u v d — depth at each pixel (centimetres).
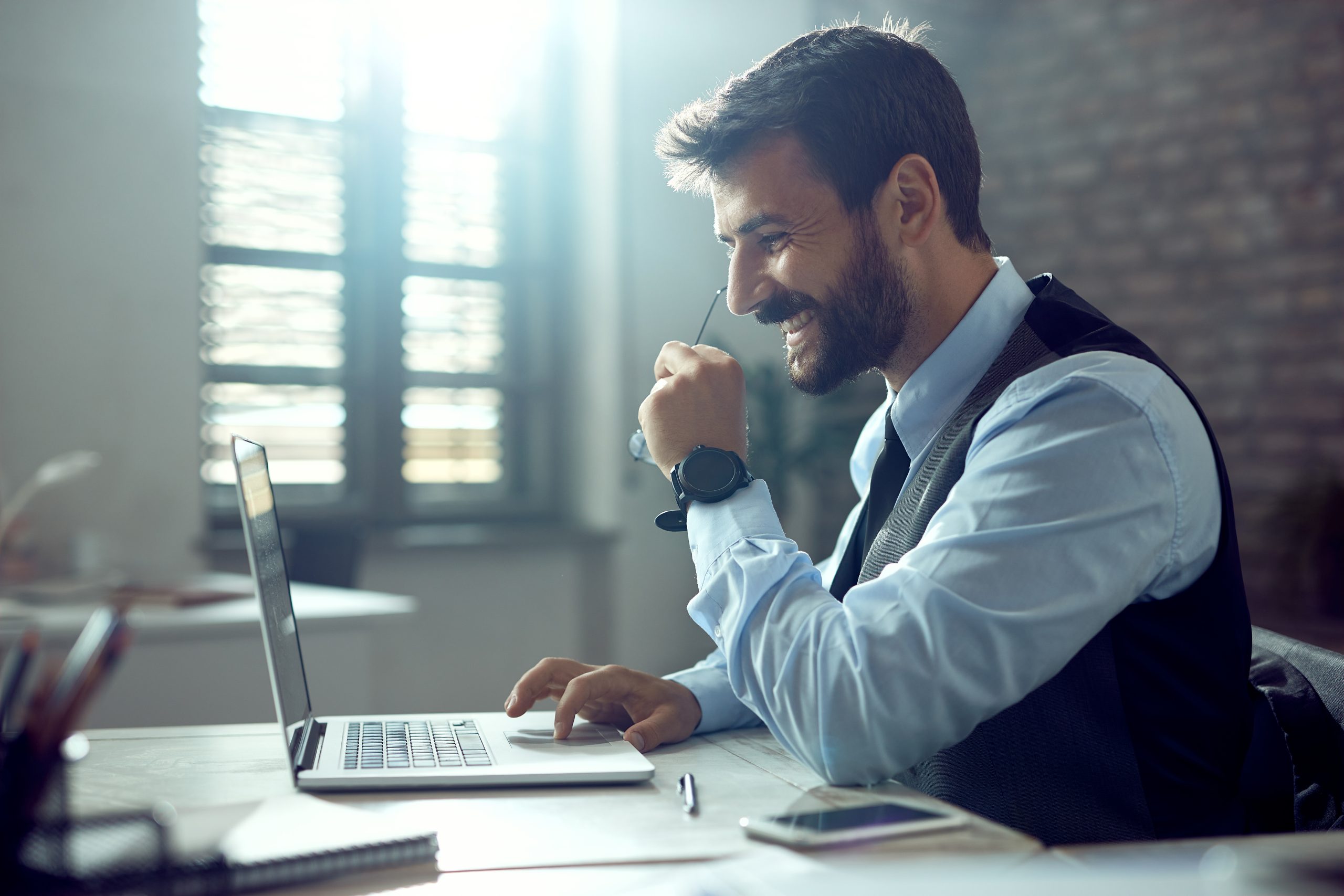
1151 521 86
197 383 331
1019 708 92
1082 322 103
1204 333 385
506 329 408
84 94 316
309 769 83
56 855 51
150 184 324
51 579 253
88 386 317
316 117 369
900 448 112
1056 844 91
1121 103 402
